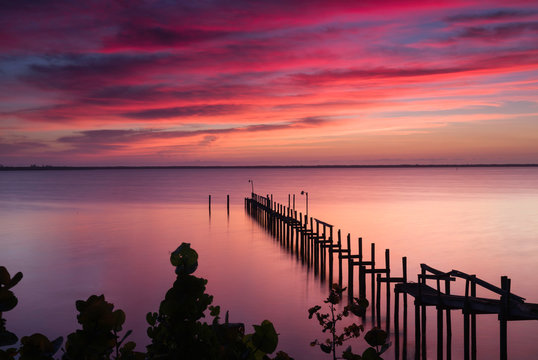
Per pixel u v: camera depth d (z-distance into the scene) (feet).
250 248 138.72
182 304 6.49
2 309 6.51
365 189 444.55
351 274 85.92
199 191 431.02
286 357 7.61
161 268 113.60
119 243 148.87
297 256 126.52
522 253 132.05
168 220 206.69
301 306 81.82
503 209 250.98
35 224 194.90
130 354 7.65
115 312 7.54
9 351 6.34
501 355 46.96
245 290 92.53
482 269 112.88
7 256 129.18
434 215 224.53
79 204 288.51
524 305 46.16
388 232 173.06
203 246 142.10
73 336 6.40
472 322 55.26
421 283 65.10
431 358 59.82
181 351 6.50
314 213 234.79
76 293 92.79
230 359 6.68
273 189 455.63
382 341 8.44
